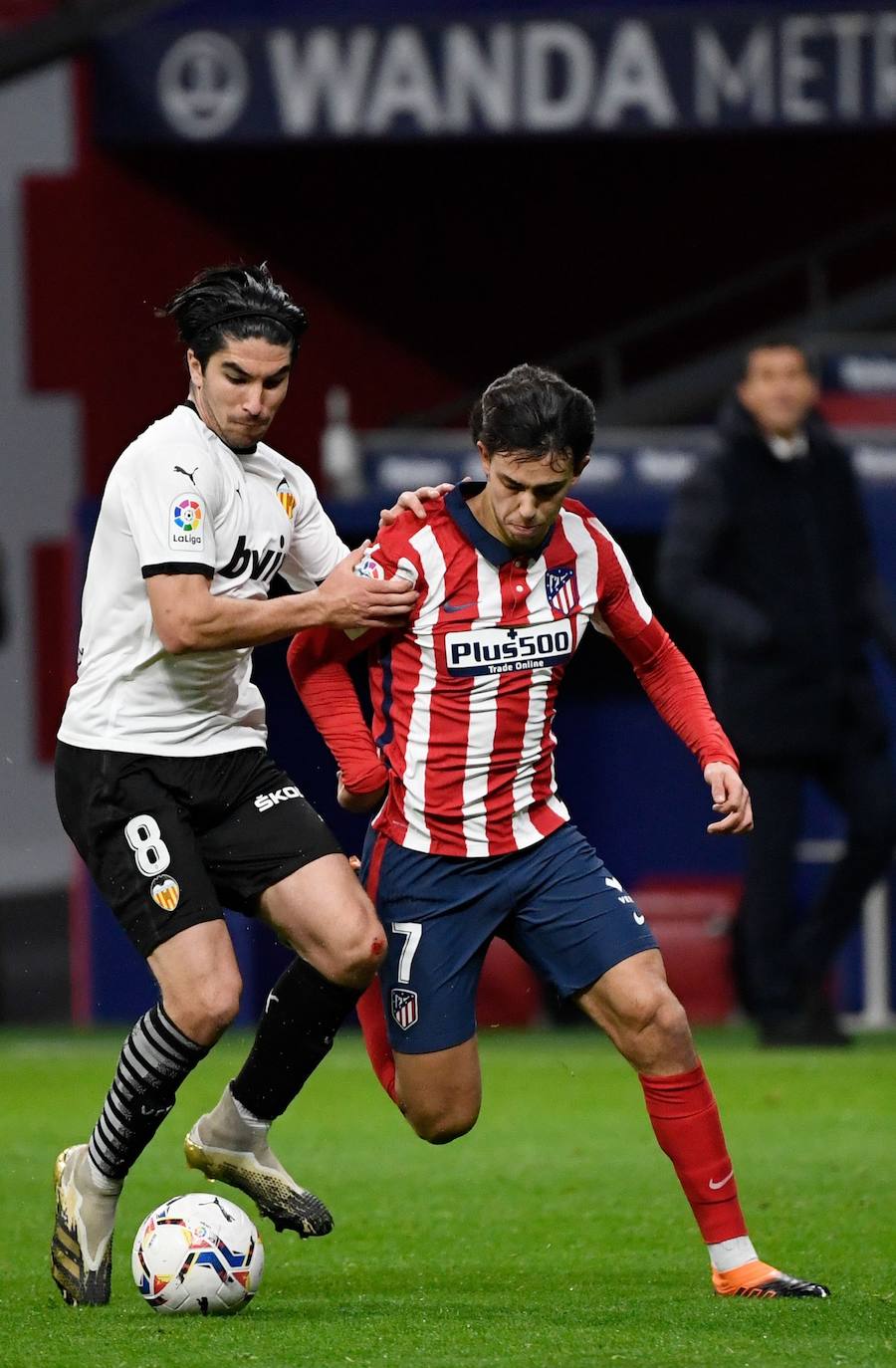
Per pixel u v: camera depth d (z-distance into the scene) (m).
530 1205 19.41
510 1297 14.74
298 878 14.81
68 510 50.41
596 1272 16.03
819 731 30.17
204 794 14.93
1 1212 19.31
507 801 15.02
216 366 14.53
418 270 54.19
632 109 45.22
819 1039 31.20
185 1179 20.94
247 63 44.97
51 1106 26.22
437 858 15.06
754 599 30.38
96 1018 36.53
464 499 14.91
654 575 37.56
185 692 14.91
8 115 50.62
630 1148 22.91
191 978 14.25
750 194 54.97
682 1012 14.57
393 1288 15.36
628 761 37.69
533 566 14.85
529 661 14.89
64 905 48.69
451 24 45.03
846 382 41.94
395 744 15.19
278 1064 15.34
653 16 45.22
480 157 54.22
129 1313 14.02
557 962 14.91
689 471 31.70
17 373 50.75
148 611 14.73
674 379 49.62
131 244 51.19
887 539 35.06
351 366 53.84
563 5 49.16
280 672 36.53
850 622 30.55
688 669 15.70
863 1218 18.45
